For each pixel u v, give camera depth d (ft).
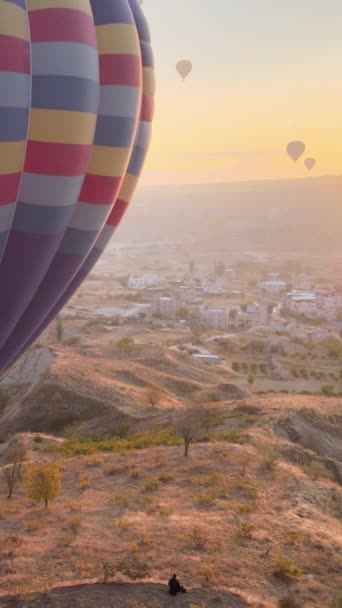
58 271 77.05
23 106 62.64
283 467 131.23
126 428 227.40
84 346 437.58
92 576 80.89
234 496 113.09
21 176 65.77
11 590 77.77
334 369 448.24
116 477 128.16
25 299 73.61
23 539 95.55
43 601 73.67
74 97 64.80
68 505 111.04
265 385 390.01
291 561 87.45
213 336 561.84
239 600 74.38
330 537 96.12
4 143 62.08
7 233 67.97
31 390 295.28
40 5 63.82
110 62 71.26
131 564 83.82
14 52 61.26
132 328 580.30
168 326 606.55
